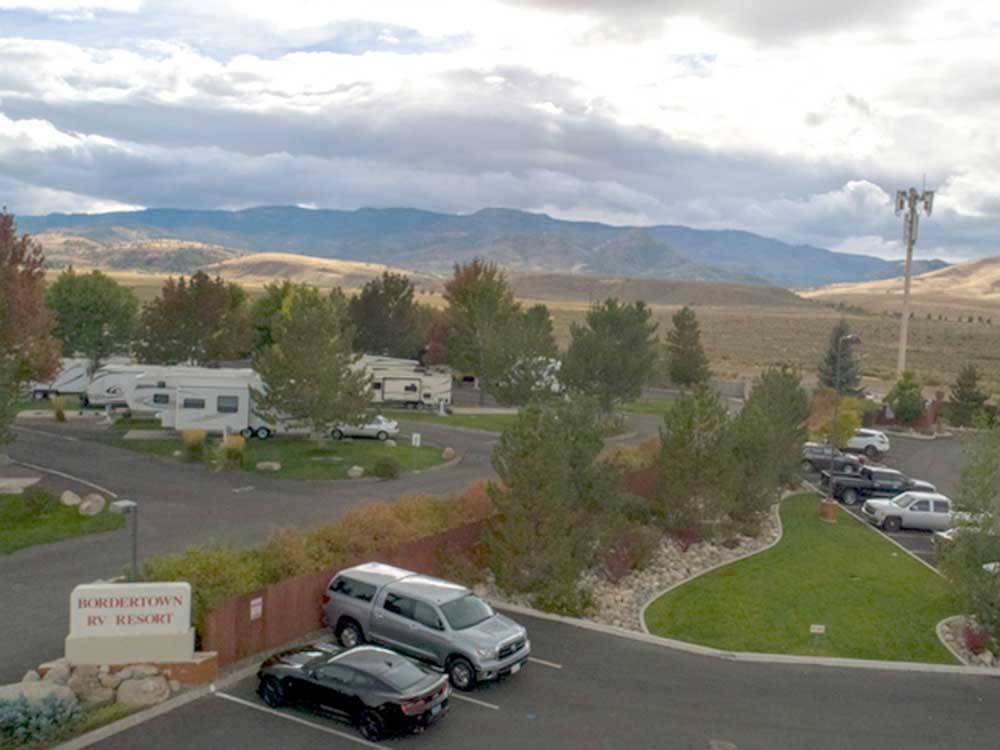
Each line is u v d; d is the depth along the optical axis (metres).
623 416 61.66
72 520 30.00
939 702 20.16
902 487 43.53
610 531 28.66
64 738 15.73
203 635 18.97
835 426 47.03
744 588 28.22
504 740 16.73
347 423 45.59
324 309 47.78
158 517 31.34
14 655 18.91
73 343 67.25
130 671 17.88
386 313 80.19
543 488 25.12
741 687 20.27
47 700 15.95
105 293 68.75
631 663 21.31
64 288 67.44
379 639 20.22
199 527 30.23
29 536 27.80
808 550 33.78
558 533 25.38
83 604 17.95
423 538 25.39
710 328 167.25
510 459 25.47
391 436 50.66
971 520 25.12
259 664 19.53
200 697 17.73
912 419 68.56
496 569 25.67
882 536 37.25
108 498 33.81
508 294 75.69
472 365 71.38
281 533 23.22
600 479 29.59
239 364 79.31
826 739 17.73
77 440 45.78
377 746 16.19
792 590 28.45
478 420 61.03
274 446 45.62
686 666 21.41
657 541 30.48
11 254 39.75
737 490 34.69
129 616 18.14
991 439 25.64
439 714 17.11
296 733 16.47
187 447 42.09
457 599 20.23
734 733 17.72
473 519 28.31
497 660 19.14
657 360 63.41
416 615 19.83
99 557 26.22
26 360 39.84
